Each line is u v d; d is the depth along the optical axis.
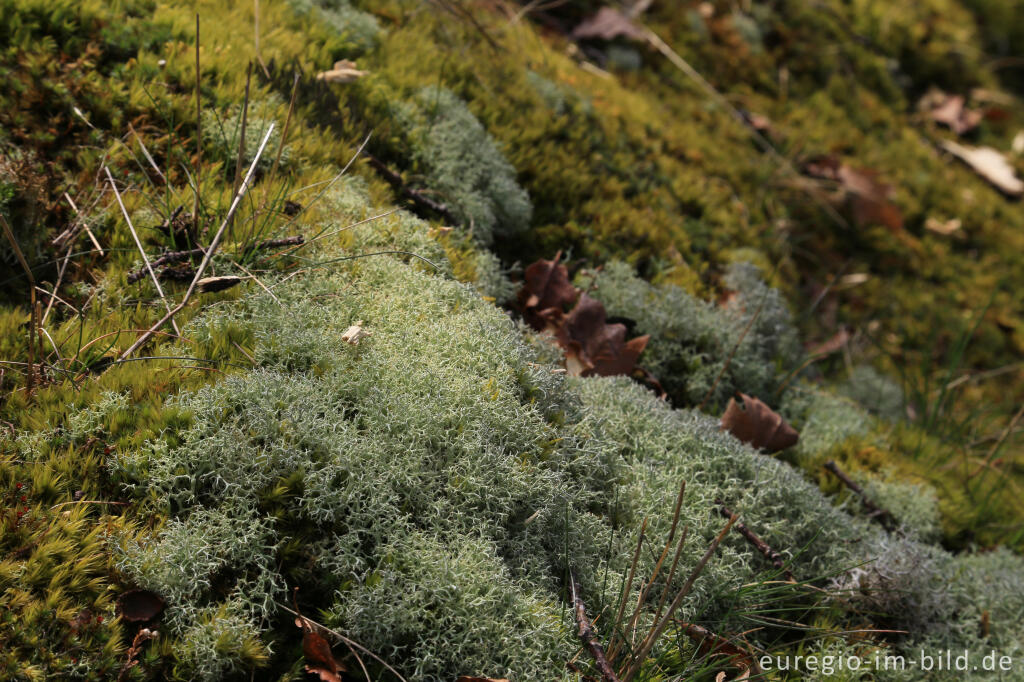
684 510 3.05
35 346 2.77
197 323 2.92
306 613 2.43
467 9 5.43
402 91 4.42
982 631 3.43
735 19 6.85
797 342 5.05
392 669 2.30
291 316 2.95
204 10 4.14
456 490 2.64
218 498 2.44
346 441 2.57
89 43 3.63
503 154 4.56
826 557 3.34
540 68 5.37
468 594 2.41
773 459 3.56
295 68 4.05
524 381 3.07
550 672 2.42
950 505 4.22
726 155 5.87
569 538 2.84
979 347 5.82
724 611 3.03
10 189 3.00
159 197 3.35
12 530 2.26
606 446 3.14
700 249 4.99
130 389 2.68
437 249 3.57
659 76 6.17
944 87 7.73
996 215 6.79
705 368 4.24
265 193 3.29
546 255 4.47
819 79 6.95
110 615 2.22
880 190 5.95
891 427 4.84
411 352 2.99
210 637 2.22
